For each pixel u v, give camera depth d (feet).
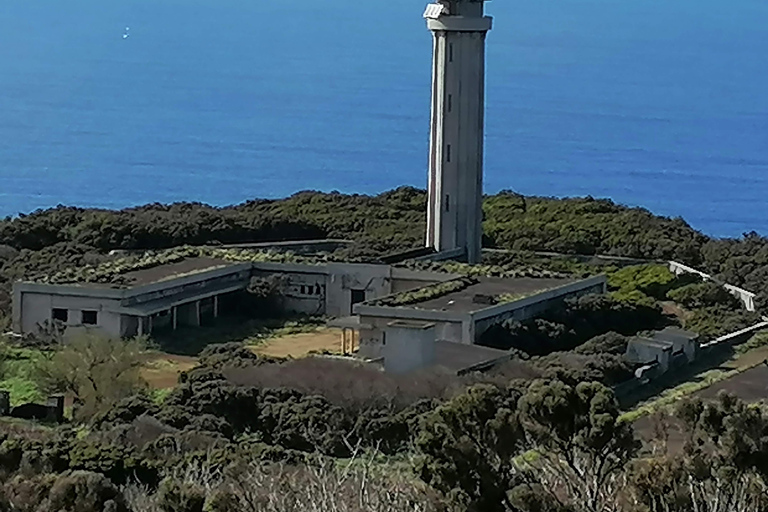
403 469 192.24
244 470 207.21
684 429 163.43
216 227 595.88
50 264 521.65
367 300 474.49
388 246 579.07
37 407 336.29
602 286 492.95
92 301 438.81
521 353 409.28
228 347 426.51
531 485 146.61
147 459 249.75
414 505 150.20
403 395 326.24
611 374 375.86
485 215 645.51
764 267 537.24
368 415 305.73
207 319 476.13
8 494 185.68
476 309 428.56
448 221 532.32
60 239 574.97
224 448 261.65
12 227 574.15
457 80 526.16
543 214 638.12
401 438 290.35
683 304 504.02
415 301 437.17
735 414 154.51
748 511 147.84
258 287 488.85
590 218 626.64
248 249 548.72
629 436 149.38
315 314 493.77
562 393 148.25
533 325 437.17
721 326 456.04
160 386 379.55
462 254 534.37
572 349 424.87
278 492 163.12
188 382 343.05
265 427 308.60
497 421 148.66
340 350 433.48
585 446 147.84
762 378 331.16
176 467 241.35
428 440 148.46
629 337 422.41
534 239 609.83
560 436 148.36
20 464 230.27
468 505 146.10
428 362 372.58
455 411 149.18
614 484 150.30
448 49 526.16
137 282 452.76
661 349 393.50
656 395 368.48
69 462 239.71
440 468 147.13
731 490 149.79
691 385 378.12
